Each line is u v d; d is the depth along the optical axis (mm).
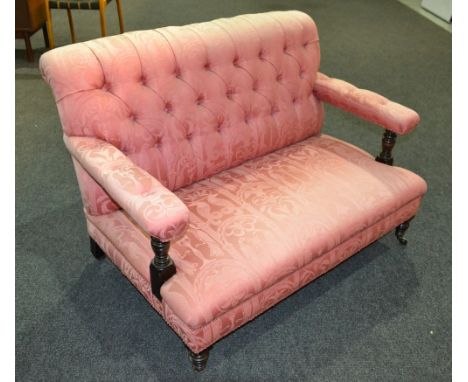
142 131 1450
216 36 1582
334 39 4129
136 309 1616
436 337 1568
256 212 1449
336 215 1479
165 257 1207
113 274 1753
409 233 2025
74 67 1342
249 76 1661
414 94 3238
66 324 1551
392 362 1481
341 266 1842
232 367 1444
